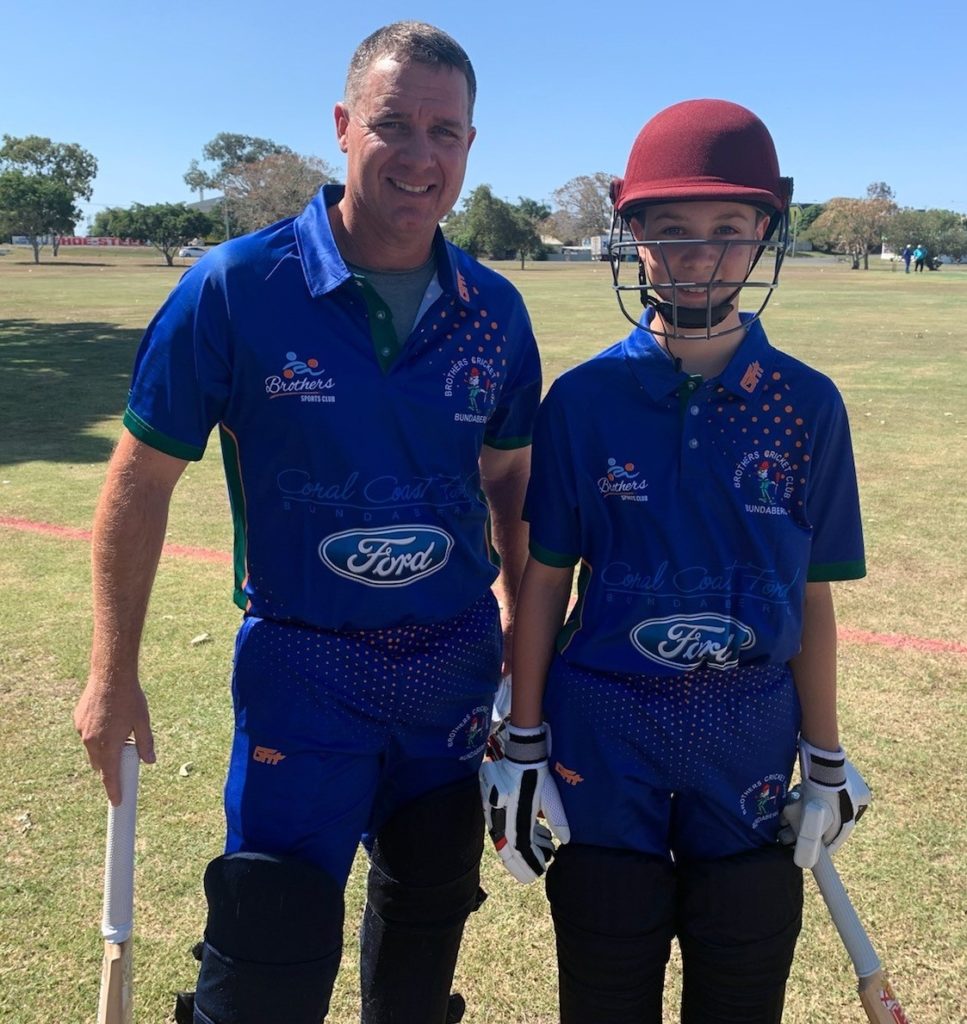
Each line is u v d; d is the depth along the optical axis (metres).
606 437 1.80
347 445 1.76
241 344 1.75
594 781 1.84
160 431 1.78
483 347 1.87
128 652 1.82
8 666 4.12
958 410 10.32
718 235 1.72
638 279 1.87
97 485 7.12
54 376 12.63
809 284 39.66
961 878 2.84
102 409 10.30
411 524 1.81
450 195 1.78
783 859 1.85
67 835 3.02
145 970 2.49
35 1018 2.33
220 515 6.45
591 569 1.87
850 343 16.83
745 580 1.79
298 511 1.80
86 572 5.30
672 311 1.76
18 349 15.70
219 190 93.38
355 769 1.87
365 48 1.76
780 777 1.87
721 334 1.73
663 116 1.77
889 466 7.83
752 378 1.76
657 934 1.83
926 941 2.60
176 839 3.00
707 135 1.70
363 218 1.77
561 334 17.58
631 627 1.81
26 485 7.12
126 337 17.53
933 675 4.12
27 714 3.73
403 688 1.86
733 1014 1.83
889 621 4.71
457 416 1.84
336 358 1.76
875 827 3.08
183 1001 1.89
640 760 1.83
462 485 1.88
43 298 27.94
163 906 2.72
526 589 1.94
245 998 1.72
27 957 2.52
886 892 2.78
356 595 1.82
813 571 1.88
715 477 1.77
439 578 1.88
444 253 1.84
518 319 1.97
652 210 1.75
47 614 4.69
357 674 1.83
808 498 1.83
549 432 1.86
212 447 8.59
